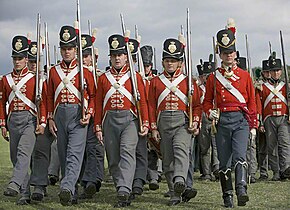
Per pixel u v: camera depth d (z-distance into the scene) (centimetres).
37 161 785
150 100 757
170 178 756
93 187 804
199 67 1037
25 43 780
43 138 775
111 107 749
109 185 971
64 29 759
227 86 719
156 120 753
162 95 745
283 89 1016
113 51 758
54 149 957
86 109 752
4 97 782
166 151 750
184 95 741
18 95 765
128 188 729
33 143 766
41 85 766
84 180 807
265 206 760
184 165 723
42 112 764
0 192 886
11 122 769
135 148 749
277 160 1037
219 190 906
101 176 846
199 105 747
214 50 736
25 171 751
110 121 749
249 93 729
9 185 734
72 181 716
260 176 1059
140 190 787
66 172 722
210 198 819
